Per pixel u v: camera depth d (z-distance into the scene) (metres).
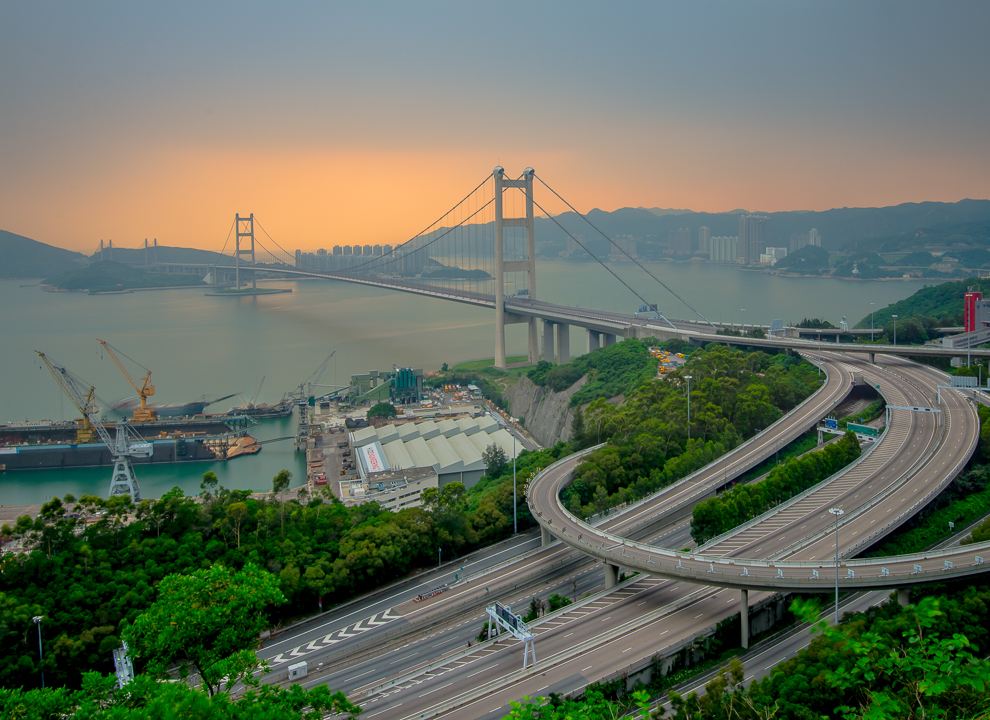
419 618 135.88
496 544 165.75
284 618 141.62
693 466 182.62
